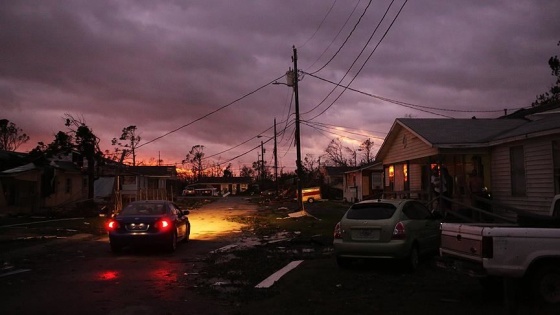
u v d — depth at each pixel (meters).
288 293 8.40
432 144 16.12
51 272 10.61
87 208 30.89
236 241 16.66
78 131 33.97
